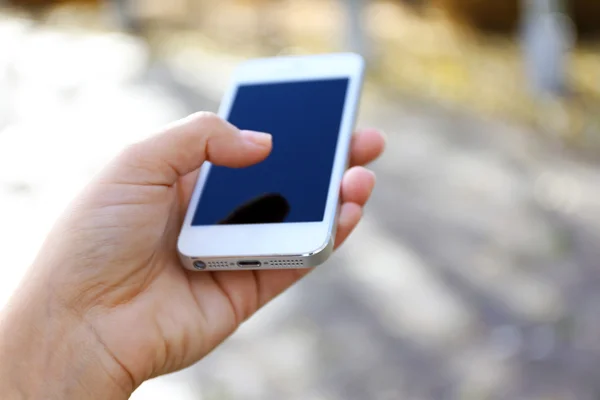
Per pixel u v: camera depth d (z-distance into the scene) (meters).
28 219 0.82
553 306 0.68
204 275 0.37
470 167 0.94
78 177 0.92
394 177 0.93
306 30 1.40
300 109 0.41
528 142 0.99
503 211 0.84
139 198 0.34
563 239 0.78
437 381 0.60
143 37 1.43
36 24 1.56
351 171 0.38
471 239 0.79
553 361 0.61
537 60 1.11
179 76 1.22
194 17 1.53
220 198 0.38
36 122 1.08
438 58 1.29
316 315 0.68
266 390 0.60
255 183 0.38
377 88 1.18
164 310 0.35
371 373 0.61
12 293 0.33
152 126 1.04
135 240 0.34
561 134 1.01
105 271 0.34
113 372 0.34
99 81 1.21
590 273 0.72
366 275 0.73
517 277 0.72
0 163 0.96
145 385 0.61
